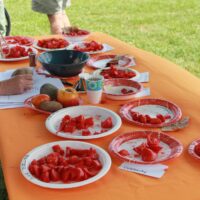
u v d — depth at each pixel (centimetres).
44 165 142
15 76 215
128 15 795
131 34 670
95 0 926
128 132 163
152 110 188
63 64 232
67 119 175
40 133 172
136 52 275
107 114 183
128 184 135
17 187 136
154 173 140
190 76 231
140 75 231
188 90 210
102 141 164
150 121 175
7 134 171
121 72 231
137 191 131
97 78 199
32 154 150
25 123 181
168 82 221
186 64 526
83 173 137
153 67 244
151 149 152
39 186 134
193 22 733
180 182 135
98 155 150
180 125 171
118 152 151
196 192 130
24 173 139
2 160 154
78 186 132
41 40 294
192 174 139
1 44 288
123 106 190
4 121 183
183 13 801
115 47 287
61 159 145
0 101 202
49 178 137
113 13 813
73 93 194
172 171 141
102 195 130
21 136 170
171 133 167
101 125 175
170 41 625
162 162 144
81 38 300
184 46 599
